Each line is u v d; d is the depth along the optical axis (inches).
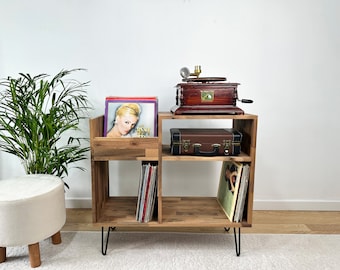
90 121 50.1
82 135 69.3
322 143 69.3
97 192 53.7
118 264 49.4
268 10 64.1
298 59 65.8
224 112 50.1
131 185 71.8
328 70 66.2
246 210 53.3
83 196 72.8
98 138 50.3
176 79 66.7
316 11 63.9
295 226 63.9
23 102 53.7
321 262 50.2
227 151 50.9
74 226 63.6
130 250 54.1
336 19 64.2
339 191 71.5
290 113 68.1
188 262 50.1
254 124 49.1
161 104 67.8
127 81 67.0
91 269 47.9
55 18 64.8
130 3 64.1
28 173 58.3
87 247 55.0
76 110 67.7
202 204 62.2
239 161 52.2
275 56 65.7
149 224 52.5
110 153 50.6
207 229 63.0
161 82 66.9
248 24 64.6
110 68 66.6
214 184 71.5
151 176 51.7
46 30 65.2
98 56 66.1
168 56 65.9
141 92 67.4
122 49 65.8
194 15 64.4
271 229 62.6
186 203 62.7
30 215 45.6
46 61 66.4
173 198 66.1
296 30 64.7
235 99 51.1
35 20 64.8
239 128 58.4
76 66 66.6
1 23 64.7
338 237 59.0
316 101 67.6
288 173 70.7
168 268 48.3
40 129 54.4
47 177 54.2
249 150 51.5
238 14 64.3
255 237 59.1
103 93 67.5
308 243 56.6
